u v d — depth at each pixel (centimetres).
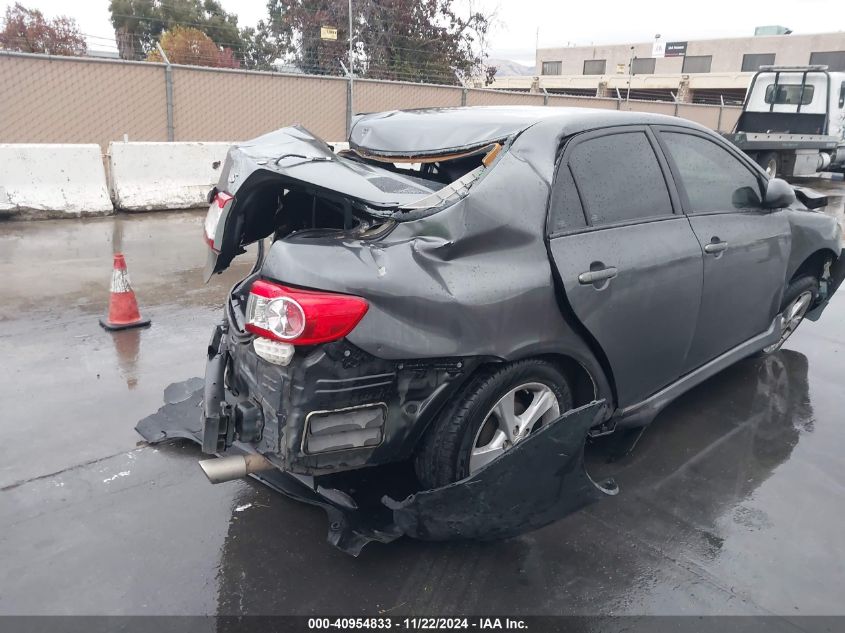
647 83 3862
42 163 893
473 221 260
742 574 273
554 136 300
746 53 4328
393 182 283
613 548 286
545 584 265
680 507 316
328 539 268
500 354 264
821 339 546
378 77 1816
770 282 414
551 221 287
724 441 378
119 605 250
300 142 313
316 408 239
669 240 333
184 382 413
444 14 2005
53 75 1048
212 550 280
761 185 413
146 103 1134
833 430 393
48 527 290
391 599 256
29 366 445
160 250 761
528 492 261
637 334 317
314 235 265
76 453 346
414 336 246
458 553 281
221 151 1039
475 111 348
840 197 1407
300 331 231
